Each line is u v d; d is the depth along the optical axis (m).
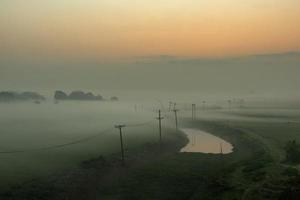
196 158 85.19
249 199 46.56
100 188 61.22
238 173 62.16
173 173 69.88
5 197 52.47
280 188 48.84
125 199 55.50
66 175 65.50
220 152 95.69
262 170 60.69
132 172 71.56
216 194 52.66
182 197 55.72
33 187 57.72
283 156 75.69
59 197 55.59
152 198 55.66
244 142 107.56
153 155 90.31
